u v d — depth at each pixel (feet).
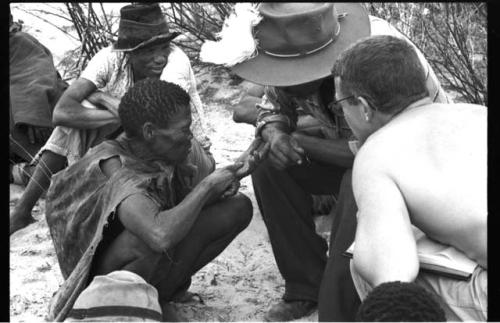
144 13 11.45
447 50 15.03
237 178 9.48
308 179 10.28
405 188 7.36
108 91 12.26
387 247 7.04
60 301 9.02
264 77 9.30
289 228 10.32
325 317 9.02
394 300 5.86
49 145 12.62
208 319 10.18
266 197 10.32
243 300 10.72
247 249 11.96
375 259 7.04
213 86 16.26
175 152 9.29
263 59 9.39
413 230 7.87
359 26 9.61
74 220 9.45
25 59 14.02
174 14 16.47
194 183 11.04
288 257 10.34
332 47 9.38
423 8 15.48
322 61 9.29
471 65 14.25
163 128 9.13
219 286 11.07
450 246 7.52
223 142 14.58
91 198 9.31
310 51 9.31
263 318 10.30
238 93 16.01
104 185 9.26
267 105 10.18
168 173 9.39
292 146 9.75
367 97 7.88
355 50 7.97
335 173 10.31
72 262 9.68
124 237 9.21
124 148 9.53
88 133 12.53
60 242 9.72
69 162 12.61
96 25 15.92
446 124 7.65
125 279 7.89
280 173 10.21
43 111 13.66
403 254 7.00
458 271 7.33
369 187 7.38
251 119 11.68
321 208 12.57
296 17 9.11
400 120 7.79
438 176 7.34
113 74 12.17
